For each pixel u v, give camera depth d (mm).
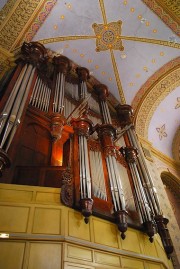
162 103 10188
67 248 3627
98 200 4633
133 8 8430
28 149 5895
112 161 5652
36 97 6758
